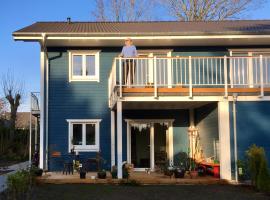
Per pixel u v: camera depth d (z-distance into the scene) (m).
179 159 16.06
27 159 26.20
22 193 10.59
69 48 16.19
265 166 11.51
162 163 16.06
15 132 26.03
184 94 13.25
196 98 13.26
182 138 16.27
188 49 16.25
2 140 20.67
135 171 15.73
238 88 13.31
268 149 13.16
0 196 10.70
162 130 16.41
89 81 16.17
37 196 10.55
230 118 13.23
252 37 14.91
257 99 13.28
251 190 11.62
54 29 15.97
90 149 15.88
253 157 11.79
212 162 13.73
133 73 13.44
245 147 13.13
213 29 15.88
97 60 16.22
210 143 14.40
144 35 14.93
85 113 16.05
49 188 11.93
